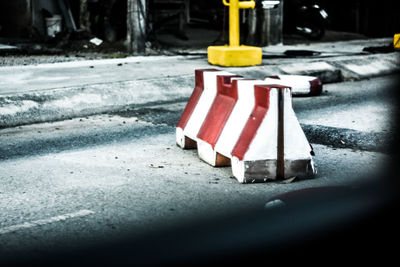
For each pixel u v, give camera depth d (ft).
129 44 38.75
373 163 18.85
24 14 45.91
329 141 20.95
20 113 23.76
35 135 22.08
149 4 43.11
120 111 25.52
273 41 46.03
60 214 15.98
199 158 19.54
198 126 19.61
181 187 17.37
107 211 16.07
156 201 16.55
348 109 25.00
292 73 31.45
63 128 22.99
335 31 60.29
